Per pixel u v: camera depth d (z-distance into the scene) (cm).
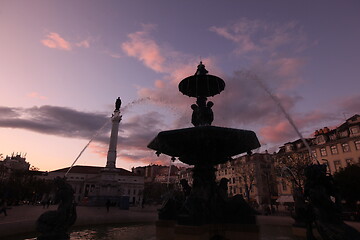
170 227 753
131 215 1234
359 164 3098
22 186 4703
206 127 653
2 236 680
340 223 417
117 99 5719
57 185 634
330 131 4166
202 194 732
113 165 5191
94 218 1096
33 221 815
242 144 736
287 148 4669
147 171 11475
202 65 949
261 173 4903
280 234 793
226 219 693
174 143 718
